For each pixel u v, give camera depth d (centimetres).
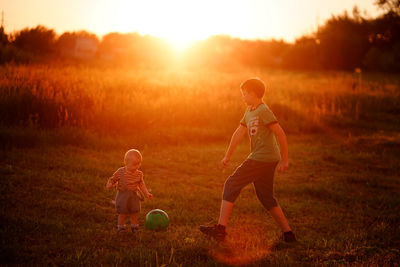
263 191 478
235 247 457
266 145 464
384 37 4772
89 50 4606
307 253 449
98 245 439
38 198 570
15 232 447
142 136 1068
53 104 1080
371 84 2541
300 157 1028
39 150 853
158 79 2184
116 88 1603
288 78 3078
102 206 580
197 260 416
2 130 909
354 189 775
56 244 430
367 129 1491
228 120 1361
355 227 564
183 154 969
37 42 3250
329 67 4844
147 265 390
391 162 1003
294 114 1562
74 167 749
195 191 690
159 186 705
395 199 701
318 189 740
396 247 486
